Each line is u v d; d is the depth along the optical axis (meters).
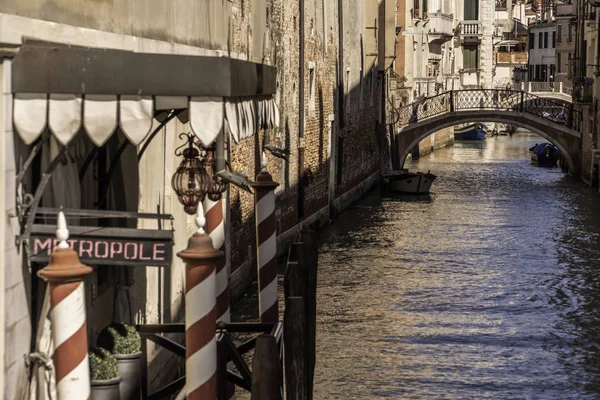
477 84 91.31
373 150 52.09
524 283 26.59
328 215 38.88
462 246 32.84
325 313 22.95
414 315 22.86
